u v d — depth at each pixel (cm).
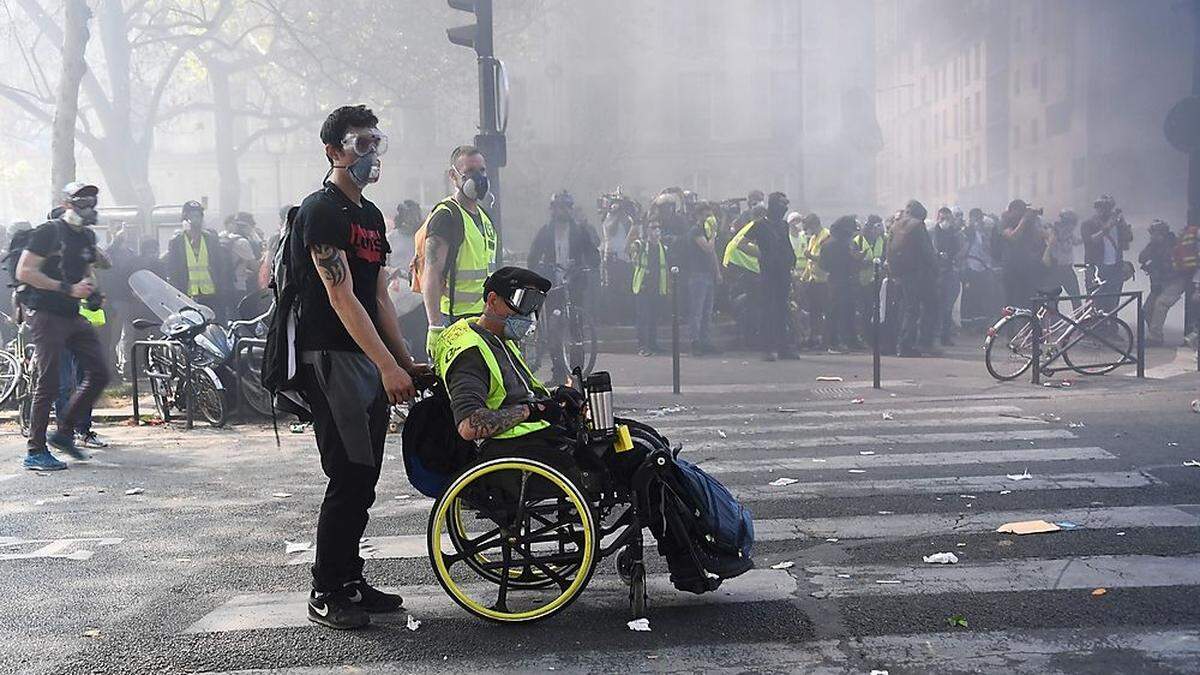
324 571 468
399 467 816
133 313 1444
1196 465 750
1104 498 665
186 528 653
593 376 475
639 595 463
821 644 435
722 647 434
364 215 467
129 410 1124
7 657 439
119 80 3009
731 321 1766
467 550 470
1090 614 461
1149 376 1244
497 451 467
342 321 450
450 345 476
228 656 438
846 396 1158
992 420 973
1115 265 1708
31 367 1028
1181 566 525
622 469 472
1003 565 534
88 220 857
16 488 774
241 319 1208
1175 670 400
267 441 963
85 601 512
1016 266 1717
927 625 454
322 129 465
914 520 627
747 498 690
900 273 1556
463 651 438
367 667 423
